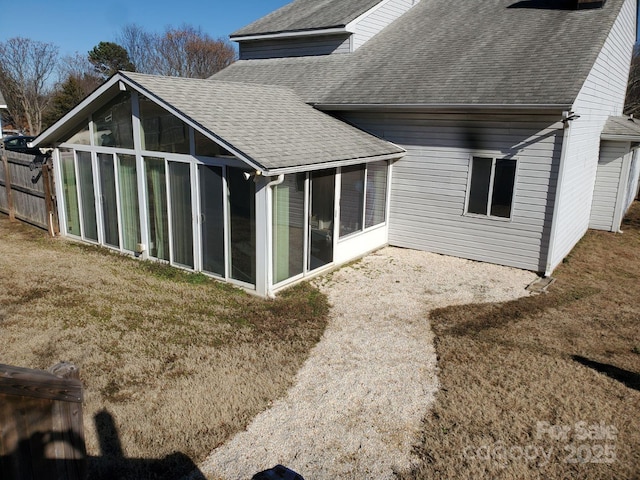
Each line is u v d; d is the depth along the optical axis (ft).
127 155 32.12
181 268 31.09
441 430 15.84
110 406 16.43
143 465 13.94
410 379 18.98
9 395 8.82
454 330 23.72
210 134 26.03
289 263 28.89
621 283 31.60
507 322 24.85
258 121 30.50
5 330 21.77
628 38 47.14
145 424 15.56
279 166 24.82
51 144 37.04
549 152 31.09
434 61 38.91
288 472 9.57
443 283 30.76
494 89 31.99
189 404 16.75
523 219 32.94
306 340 22.18
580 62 31.99
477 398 17.63
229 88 35.22
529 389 18.25
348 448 14.94
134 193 32.63
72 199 37.50
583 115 33.55
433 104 32.45
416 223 37.47
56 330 22.02
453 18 46.37
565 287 30.58
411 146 36.19
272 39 52.60
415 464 14.34
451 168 34.96
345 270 32.83
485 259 35.09
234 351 20.71
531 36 37.58
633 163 53.52
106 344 20.86
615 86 45.44
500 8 44.75
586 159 37.78
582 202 39.63
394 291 29.14
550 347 21.99
